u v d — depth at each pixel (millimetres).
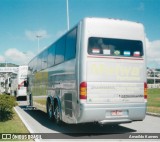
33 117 16797
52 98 13609
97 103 9391
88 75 9406
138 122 13438
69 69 10555
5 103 14523
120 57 9797
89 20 9625
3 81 62219
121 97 9703
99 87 9453
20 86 34531
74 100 9859
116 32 9875
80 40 9609
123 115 9703
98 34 9648
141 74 10078
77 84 9570
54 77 13188
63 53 11516
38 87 18125
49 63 14531
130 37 10055
